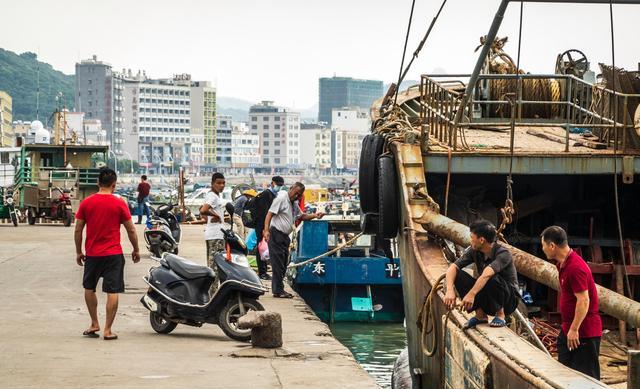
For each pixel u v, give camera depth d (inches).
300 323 572.1
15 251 1031.6
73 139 2034.9
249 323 466.6
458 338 327.6
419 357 439.2
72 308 607.8
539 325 461.1
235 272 494.0
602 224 547.8
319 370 421.4
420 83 569.0
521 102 517.3
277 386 385.7
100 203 484.4
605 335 476.1
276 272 690.2
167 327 516.4
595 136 555.8
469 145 515.2
